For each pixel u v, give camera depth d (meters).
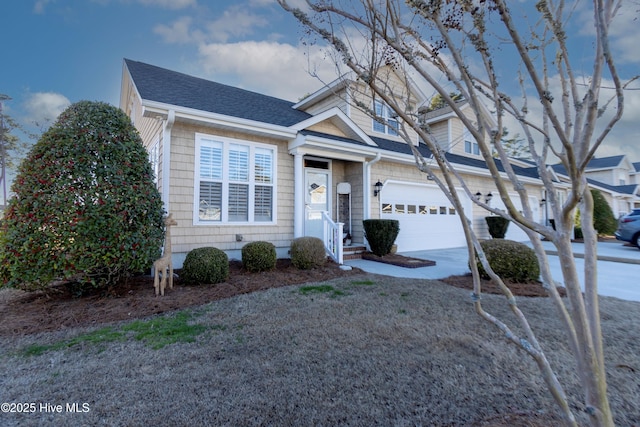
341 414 2.07
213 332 3.45
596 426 1.28
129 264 4.61
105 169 4.43
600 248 11.25
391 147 10.26
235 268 6.45
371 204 9.28
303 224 8.37
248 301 4.60
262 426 1.96
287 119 8.17
